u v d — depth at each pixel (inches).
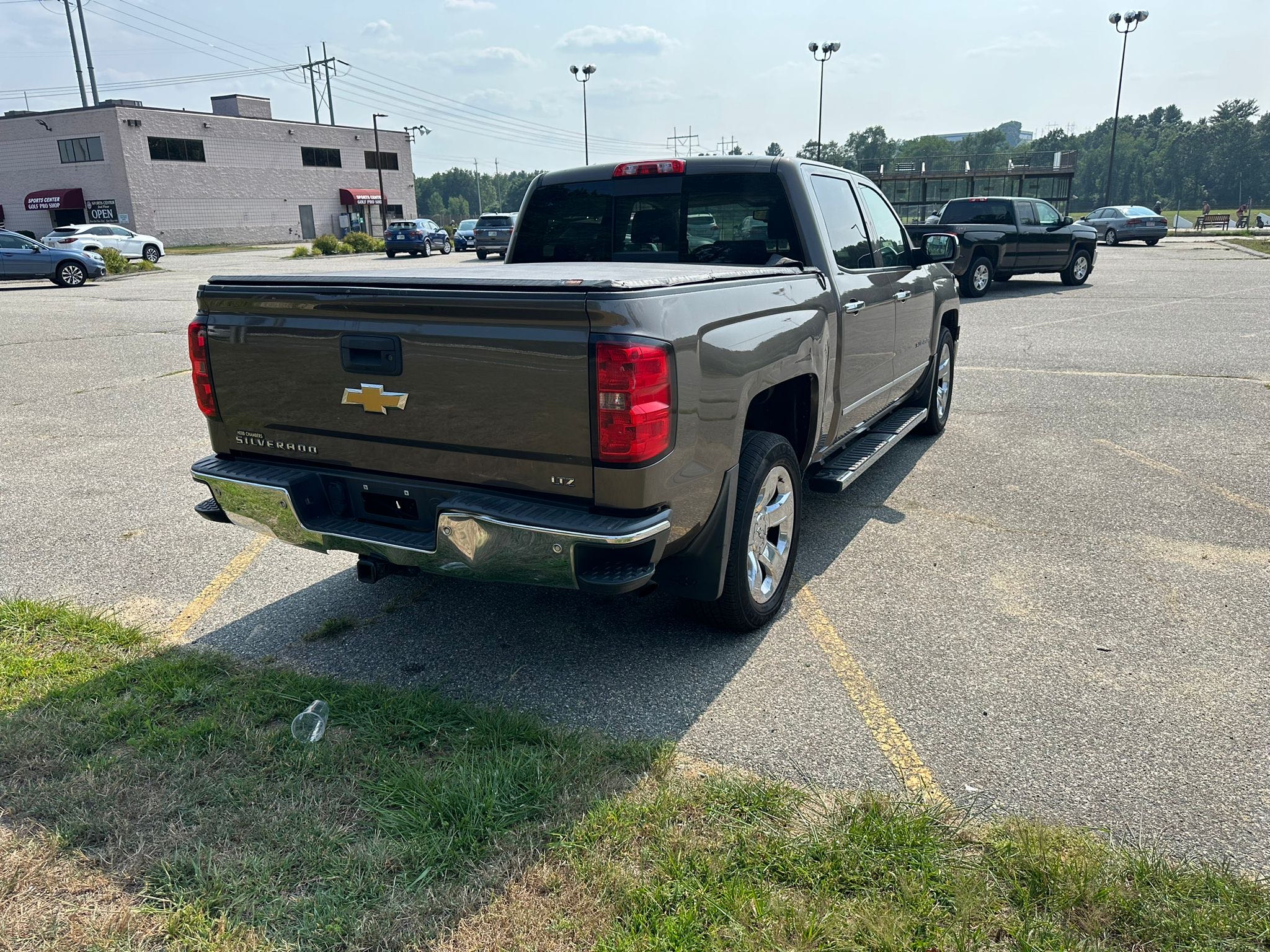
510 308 111.5
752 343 135.1
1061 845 98.2
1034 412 309.9
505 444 116.9
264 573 182.5
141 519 213.3
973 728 123.4
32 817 104.1
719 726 125.0
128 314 642.2
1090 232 753.6
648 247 195.2
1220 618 154.8
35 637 149.9
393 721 123.0
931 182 1936.5
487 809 102.9
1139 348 431.5
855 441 212.4
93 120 1989.4
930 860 95.3
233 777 111.1
